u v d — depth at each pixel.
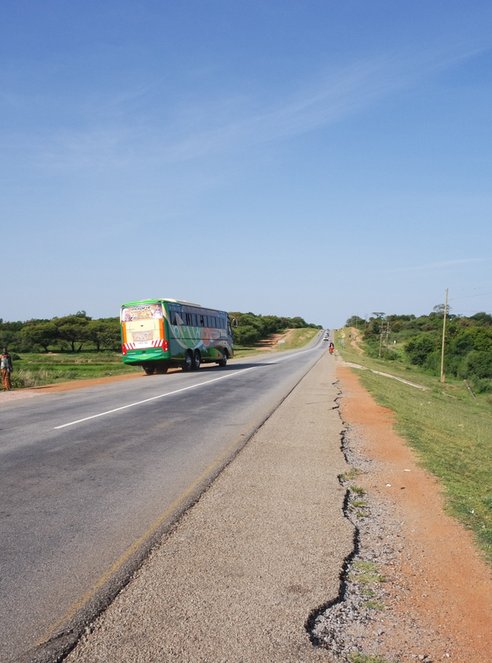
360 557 4.99
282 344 137.00
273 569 4.62
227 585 4.31
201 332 34.75
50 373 31.89
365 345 132.00
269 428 11.81
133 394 19.41
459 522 5.97
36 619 3.77
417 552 5.12
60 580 4.37
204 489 7.00
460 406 33.53
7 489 6.99
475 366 62.75
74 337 130.12
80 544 5.12
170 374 30.72
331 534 5.47
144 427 11.88
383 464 8.79
